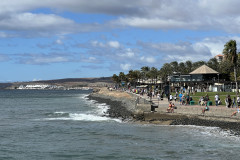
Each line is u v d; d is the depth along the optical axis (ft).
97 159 75.00
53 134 110.63
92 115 172.86
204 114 128.36
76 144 92.32
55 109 229.04
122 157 76.23
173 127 121.29
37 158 76.79
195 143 89.81
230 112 119.34
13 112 205.87
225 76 390.01
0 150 85.30
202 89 313.12
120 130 116.47
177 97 216.13
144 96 268.62
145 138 98.99
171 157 75.20
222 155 76.18
